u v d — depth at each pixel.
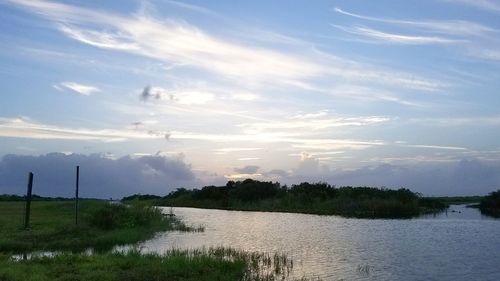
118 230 44.69
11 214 55.53
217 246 37.97
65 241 37.19
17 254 32.09
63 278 21.91
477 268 30.77
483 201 106.56
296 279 25.95
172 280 23.05
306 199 108.00
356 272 28.73
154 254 29.17
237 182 133.25
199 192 135.12
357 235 50.22
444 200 151.88
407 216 84.06
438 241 44.88
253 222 69.38
